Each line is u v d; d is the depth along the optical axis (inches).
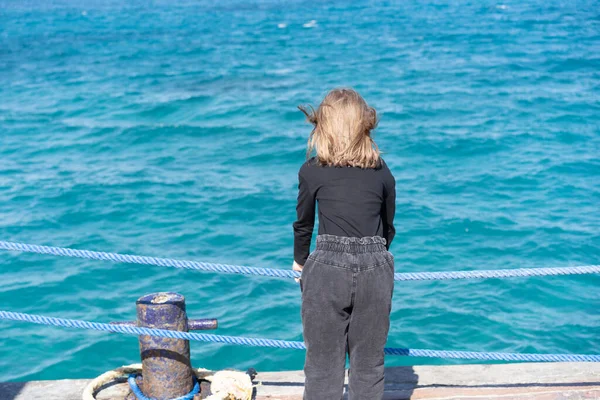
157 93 900.0
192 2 2192.4
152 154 637.3
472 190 517.7
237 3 2106.3
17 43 1401.3
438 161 592.1
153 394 158.1
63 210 493.7
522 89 869.2
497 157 598.2
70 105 842.8
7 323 336.8
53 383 169.9
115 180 557.9
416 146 633.6
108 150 652.7
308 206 128.0
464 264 396.5
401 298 356.8
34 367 301.4
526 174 550.3
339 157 124.9
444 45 1230.9
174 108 812.0
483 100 813.9
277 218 475.2
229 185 543.2
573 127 685.9
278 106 813.2
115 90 927.7
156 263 147.1
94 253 146.9
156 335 150.2
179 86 947.3
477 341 318.0
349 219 123.3
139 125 737.6
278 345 152.9
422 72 999.6
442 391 163.8
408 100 824.3
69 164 606.2
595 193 505.7
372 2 1984.5
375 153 127.1
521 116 735.1
